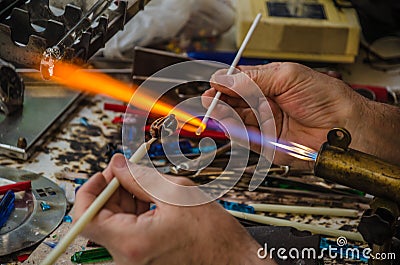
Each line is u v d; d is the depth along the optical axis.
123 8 1.04
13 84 1.23
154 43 1.56
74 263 0.97
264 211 1.11
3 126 1.22
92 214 0.78
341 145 0.83
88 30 0.99
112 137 1.27
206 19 1.59
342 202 1.15
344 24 1.51
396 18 1.65
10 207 1.04
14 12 0.98
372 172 0.81
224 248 0.82
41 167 1.17
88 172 1.17
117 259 0.79
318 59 1.54
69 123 1.29
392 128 1.09
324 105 1.09
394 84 1.55
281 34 1.50
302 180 1.18
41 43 0.97
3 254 0.97
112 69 1.43
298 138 1.14
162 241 0.78
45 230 1.01
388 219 0.81
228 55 1.50
